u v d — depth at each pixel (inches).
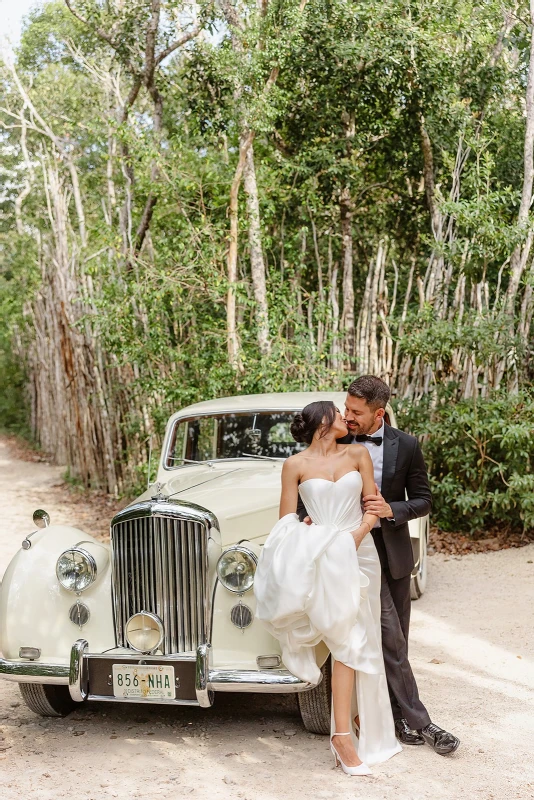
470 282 368.8
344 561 141.0
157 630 157.0
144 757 155.2
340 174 414.0
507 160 434.3
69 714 180.2
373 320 378.9
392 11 388.8
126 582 162.6
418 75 397.1
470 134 411.5
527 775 144.1
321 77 407.5
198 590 157.0
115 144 522.0
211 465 216.1
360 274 480.7
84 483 532.1
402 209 456.8
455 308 360.8
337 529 144.9
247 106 359.9
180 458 222.5
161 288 360.8
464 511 326.0
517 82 461.4
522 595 262.4
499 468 322.7
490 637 224.5
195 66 424.5
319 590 140.4
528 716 171.5
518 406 331.9
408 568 156.6
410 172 444.5
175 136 401.7
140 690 153.9
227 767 149.6
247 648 155.3
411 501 154.4
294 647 144.0
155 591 159.3
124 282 402.9
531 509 318.0
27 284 842.2
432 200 430.3
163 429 391.2
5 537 384.8
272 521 174.2
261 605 143.5
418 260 455.2
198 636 156.6
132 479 453.7
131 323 383.6
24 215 779.4
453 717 171.5
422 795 136.5
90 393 511.5
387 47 383.9
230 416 219.6
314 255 462.6
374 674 146.6
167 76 471.2
